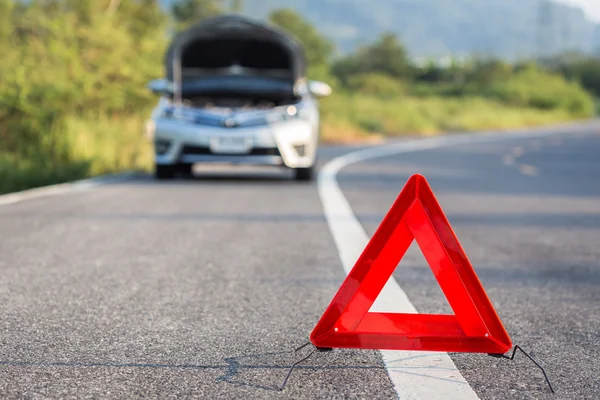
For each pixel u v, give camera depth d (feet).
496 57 347.56
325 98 127.13
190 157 41.04
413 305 15.11
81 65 54.95
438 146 96.48
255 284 16.90
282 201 33.12
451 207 33.55
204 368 11.12
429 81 357.61
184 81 45.83
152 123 42.04
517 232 26.32
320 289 16.49
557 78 323.37
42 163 42.86
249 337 12.78
